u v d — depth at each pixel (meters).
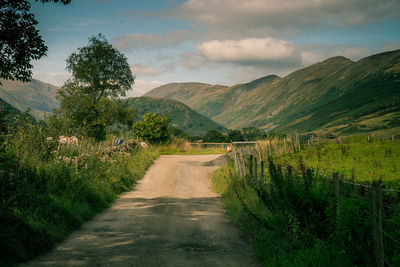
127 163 19.12
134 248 6.43
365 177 13.61
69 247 6.33
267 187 11.24
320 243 5.55
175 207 11.37
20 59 11.16
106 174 14.08
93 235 7.32
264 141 29.06
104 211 10.11
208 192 15.28
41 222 6.83
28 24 10.96
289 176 7.20
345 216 4.92
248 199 10.79
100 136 38.25
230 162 23.67
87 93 41.88
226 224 9.03
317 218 5.89
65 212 8.08
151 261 5.66
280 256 5.66
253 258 6.12
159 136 38.22
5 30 10.57
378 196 4.44
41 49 11.41
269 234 6.73
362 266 4.62
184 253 6.26
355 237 4.86
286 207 6.64
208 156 34.75
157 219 9.33
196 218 9.70
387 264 4.43
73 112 38.88
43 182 9.24
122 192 13.98
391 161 17.45
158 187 16.05
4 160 9.31
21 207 6.68
